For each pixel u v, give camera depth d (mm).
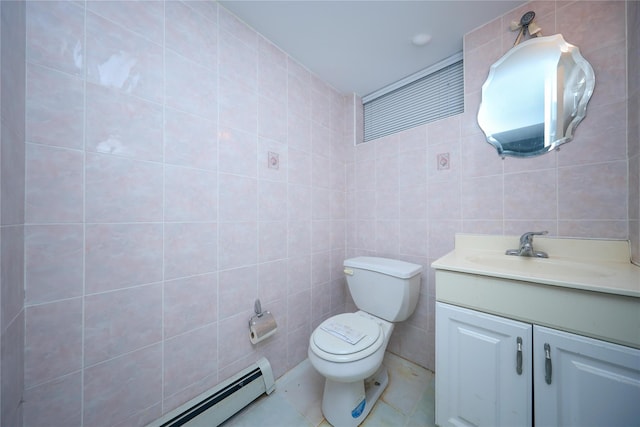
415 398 1260
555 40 1068
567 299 720
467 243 1319
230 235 1193
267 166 1361
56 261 741
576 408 712
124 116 870
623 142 931
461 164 1351
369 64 1559
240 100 1230
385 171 1692
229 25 1179
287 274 1475
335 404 1103
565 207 1054
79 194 780
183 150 1026
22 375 678
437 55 1469
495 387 846
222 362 1160
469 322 897
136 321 904
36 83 703
